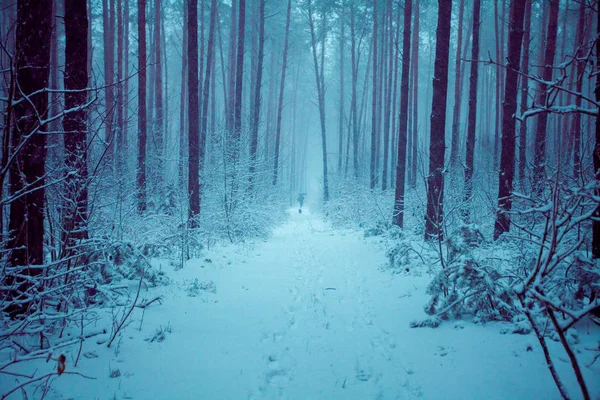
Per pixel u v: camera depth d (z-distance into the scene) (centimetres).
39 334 417
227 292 681
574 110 299
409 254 862
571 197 269
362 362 404
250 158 1577
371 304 610
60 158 548
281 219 2080
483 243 662
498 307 484
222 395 333
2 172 311
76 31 566
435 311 511
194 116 1198
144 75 1349
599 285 409
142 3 1356
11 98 307
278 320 541
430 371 372
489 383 341
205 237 1218
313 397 334
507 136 911
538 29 3012
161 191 1378
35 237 451
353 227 1730
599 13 314
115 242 580
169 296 618
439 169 912
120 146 1227
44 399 307
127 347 419
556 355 379
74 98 549
